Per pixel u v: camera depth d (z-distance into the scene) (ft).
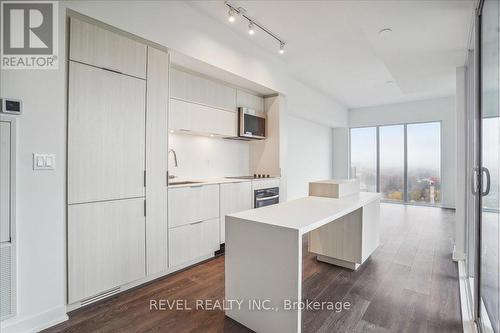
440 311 6.72
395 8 7.11
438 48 9.29
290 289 5.37
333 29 10.51
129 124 7.72
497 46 5.01
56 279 6.21
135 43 7.86
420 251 11.20
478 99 6.29
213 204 10.53
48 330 5.94
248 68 11.58
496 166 5.23
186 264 9.68
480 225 6.17
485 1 5.92
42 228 5.98
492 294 5.55
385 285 8.17
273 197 13.62
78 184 6.68
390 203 23.18
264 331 5.80
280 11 9.21
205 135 12.48
